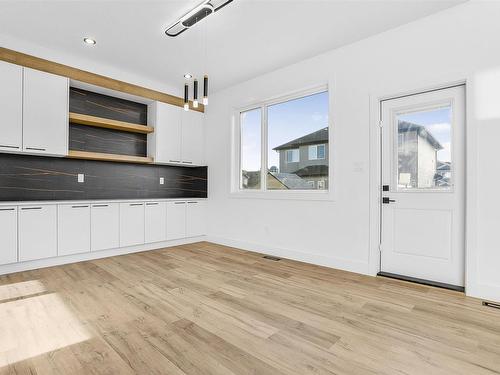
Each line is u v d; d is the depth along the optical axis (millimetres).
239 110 4684
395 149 3037
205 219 5059
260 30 2971
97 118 3871
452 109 2686
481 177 2426
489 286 2381
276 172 4191
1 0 2492
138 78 4246
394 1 2518
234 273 3133
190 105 4953
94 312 2123
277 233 3951
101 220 3729
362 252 3139
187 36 3092
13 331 1837
